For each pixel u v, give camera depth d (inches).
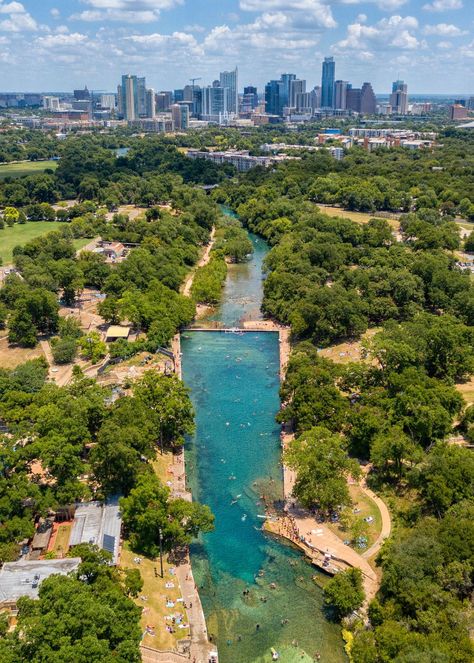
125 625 4146.2
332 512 6294.3
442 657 3988.7
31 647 3767.2
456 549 4911.4
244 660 4761.3
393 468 6643.7
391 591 4845.0
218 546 5984.3
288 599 5354.3
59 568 4955.7
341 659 4749.0
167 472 6939.0
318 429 6633.9
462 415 7485.2
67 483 5831.7
